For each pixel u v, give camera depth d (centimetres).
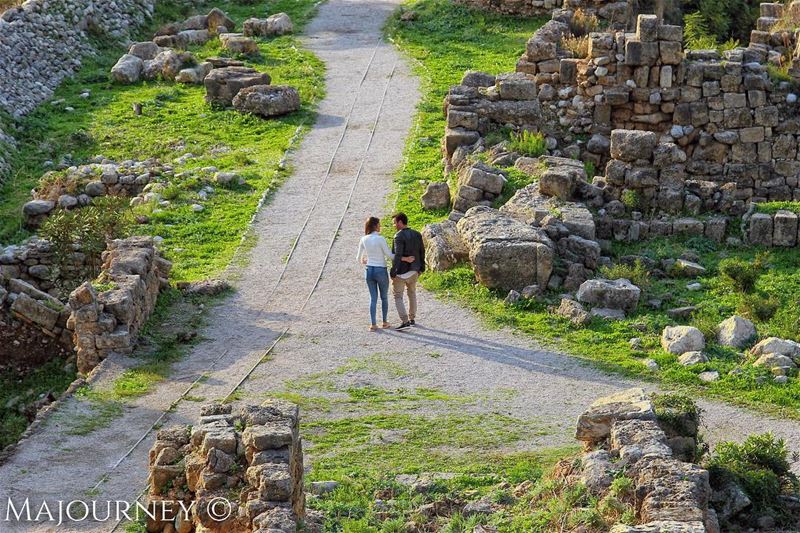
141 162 3391
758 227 2744
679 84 3366
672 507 1295
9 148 3581
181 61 4219
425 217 2914
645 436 1463
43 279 2802
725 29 5062
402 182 3175
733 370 2119
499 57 4312
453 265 2575
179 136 3647
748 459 1670
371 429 1930
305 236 2842
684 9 5069
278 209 3020
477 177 2828
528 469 1742
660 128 3388
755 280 2527
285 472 1366
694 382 2092
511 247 2445
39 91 4034
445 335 2305
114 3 4772
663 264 2636
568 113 3441
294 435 1452
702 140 3359
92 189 3191
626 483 1369
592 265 2558
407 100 3897
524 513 1503
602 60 3381
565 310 2359
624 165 2878
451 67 4209
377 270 2308
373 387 2094
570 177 2797
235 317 2409
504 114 3294
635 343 2239
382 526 1527
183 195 3083
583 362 2178
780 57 3419
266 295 2520
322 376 2141
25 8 4347
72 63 4309
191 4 5141
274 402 1516
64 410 1981
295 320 2388
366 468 1784
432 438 1892
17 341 2575
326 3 5166
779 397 2030
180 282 2547
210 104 3862
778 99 3341
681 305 2427
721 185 2970
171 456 1508
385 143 3509
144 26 4841
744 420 1959
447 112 3325
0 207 3262
